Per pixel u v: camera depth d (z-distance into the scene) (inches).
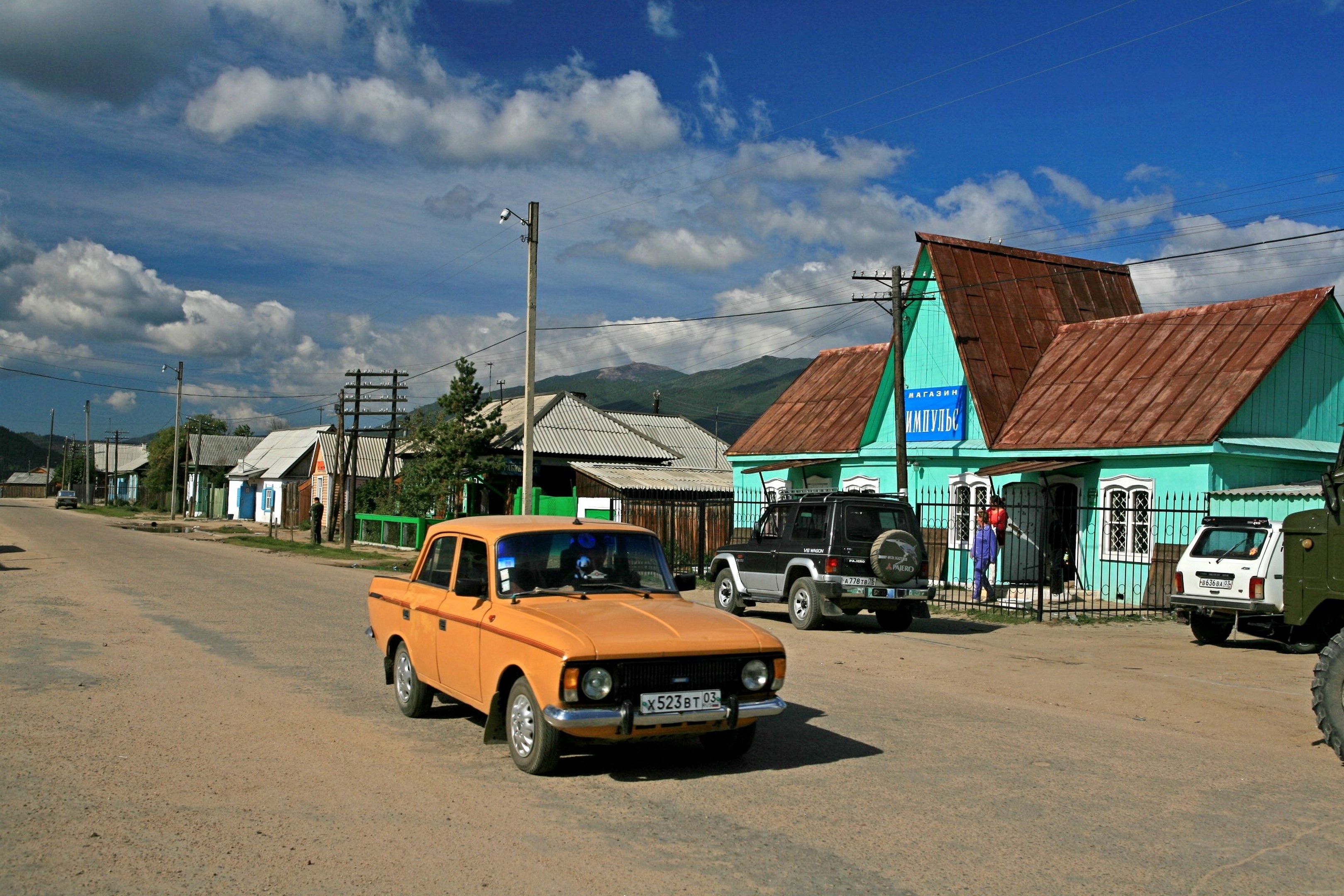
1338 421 849.5
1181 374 831.1
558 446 1593.3
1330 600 348.5
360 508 1812.3
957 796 253.3
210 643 491.5
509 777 262.8
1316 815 246.2
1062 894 189.2
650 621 270.4
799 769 277.0
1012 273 1039.6
